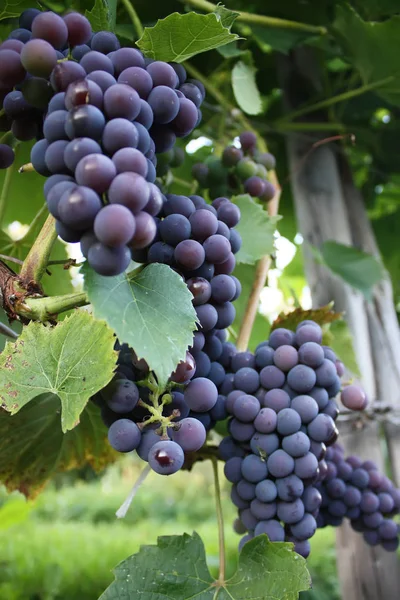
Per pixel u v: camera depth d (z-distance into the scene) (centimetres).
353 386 45
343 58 66
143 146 30
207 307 34
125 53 31
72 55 33
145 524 375
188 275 34
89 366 32
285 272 98
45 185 28
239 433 38
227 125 64
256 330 70
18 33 33
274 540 37
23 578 193
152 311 31
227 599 37
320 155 70
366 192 85
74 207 26
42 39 31
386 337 63
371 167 84
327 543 191
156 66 32
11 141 38
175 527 346
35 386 33
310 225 67
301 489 37
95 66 30
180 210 34
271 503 38
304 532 38
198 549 39
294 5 63
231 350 41
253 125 71
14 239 50
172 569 38
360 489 47
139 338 29
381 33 58
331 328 57
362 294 62
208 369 37
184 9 56
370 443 57
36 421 45
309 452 38
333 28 62
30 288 35
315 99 72
